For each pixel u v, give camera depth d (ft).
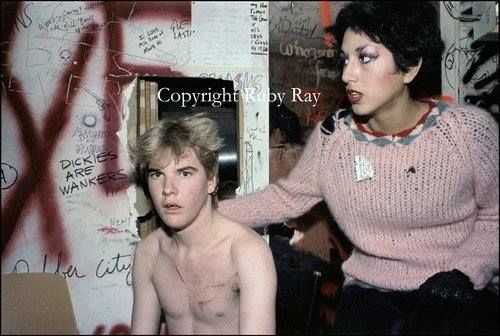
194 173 3.88
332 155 4.44
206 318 3.99
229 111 5.73
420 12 4.07
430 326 3.94
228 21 5.72
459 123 4.00
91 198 5.61
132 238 5.66
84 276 5.60
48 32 5.53
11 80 5.49
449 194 4.02
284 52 5.82
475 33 5.73
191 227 3.94
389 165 4.12
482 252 4.01
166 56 5.66
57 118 5.57
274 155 5.78
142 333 4.14
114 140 5.64
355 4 4.12
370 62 4.09
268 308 3.62
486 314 3.94
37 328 4.42
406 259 4.21
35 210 5.53
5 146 5.48
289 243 5.91
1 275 4.49
